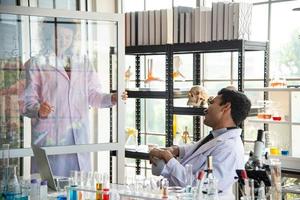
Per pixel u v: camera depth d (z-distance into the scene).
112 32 3.96
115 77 3.97
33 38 3.79
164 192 2.28
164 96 4.44
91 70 3.97
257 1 4.50
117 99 3.95
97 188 2.41
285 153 3.91
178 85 4.71
